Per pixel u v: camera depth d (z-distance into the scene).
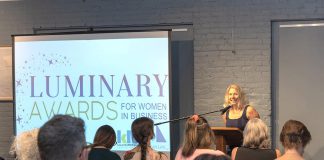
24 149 2.01
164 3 5.73
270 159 3.11
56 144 1.66
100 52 5.59
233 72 5.52
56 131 1.67
